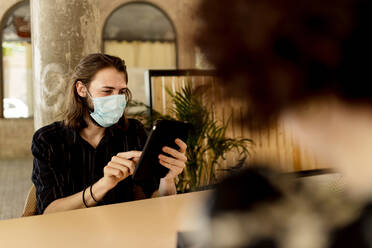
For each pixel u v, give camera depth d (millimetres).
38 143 1447
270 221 213
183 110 2723
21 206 3705
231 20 184
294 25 178
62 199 1321
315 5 175
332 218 202
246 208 217
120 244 738
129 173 1246
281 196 218
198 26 192
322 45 176
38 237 793
